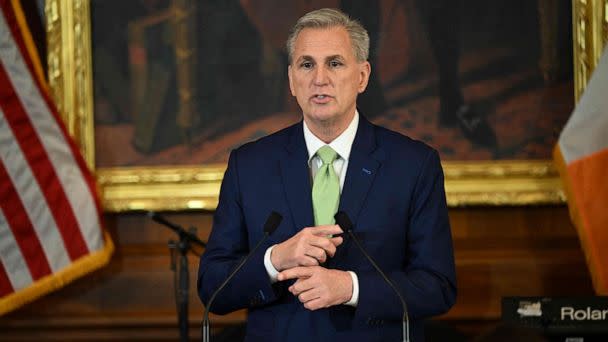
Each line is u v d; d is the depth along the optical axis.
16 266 16.28
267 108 17.27
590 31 16.66
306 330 9.05
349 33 9.34
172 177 17.11
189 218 17.33
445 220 9.48
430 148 9.69
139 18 17.30
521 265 16.86
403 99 17.09
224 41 17.25
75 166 16.61
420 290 8.91
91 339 17.12
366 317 8.77
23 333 17.12
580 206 14.95
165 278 17.11
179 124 17.30
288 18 17.22
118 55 17.31
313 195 9.37
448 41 17.05
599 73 15.04
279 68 17.25
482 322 16.77
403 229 9.33
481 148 17.03
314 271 8.56
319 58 9.16
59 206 16.45
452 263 9.37
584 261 16.86
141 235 17.38
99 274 17.16
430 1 17.08
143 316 16.95
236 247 9.58
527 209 17.12
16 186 16.28
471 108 17.05
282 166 9.55
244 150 9.90
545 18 16.95
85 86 17.12
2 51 16.25
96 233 16.59
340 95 9.19
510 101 17.03
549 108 16.98
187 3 17.27
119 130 17.34
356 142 9.55
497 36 17.02
